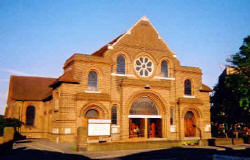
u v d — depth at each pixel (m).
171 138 32.97
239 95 21.44
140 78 32.78
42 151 21.81
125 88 31.02
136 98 31.89
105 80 30.69
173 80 34.78
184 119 34.75
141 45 33.62
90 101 29.05
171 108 34.19
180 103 33.84
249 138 30.84
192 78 36.12
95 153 21.05
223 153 22.48
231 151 23.86
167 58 34.94
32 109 40.50
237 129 33.69
